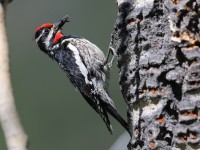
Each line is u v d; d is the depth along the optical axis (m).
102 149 19.72
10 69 5.03
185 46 7.69
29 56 20.64
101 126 19.91
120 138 12.05
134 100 8.34
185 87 7.66
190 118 7.61
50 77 20.50
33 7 20.86
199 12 7.64
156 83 7.98
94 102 11.73
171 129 7.84
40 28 12.80
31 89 20.38
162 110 7.92
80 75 11.96
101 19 20.48
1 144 19.23
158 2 8.09
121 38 8.60
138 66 8.28
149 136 8.04
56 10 20.84
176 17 7.73
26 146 4.84
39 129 20.08
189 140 7.61
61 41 12.45
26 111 20.22
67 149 19.95
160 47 7.98
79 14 20.64
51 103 20.31
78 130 20.08
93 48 11.97
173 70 7.81
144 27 8.20
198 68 7.62
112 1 20.53
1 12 5.18
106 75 11.73
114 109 11.39
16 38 20.80
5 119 4.86
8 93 4.92
